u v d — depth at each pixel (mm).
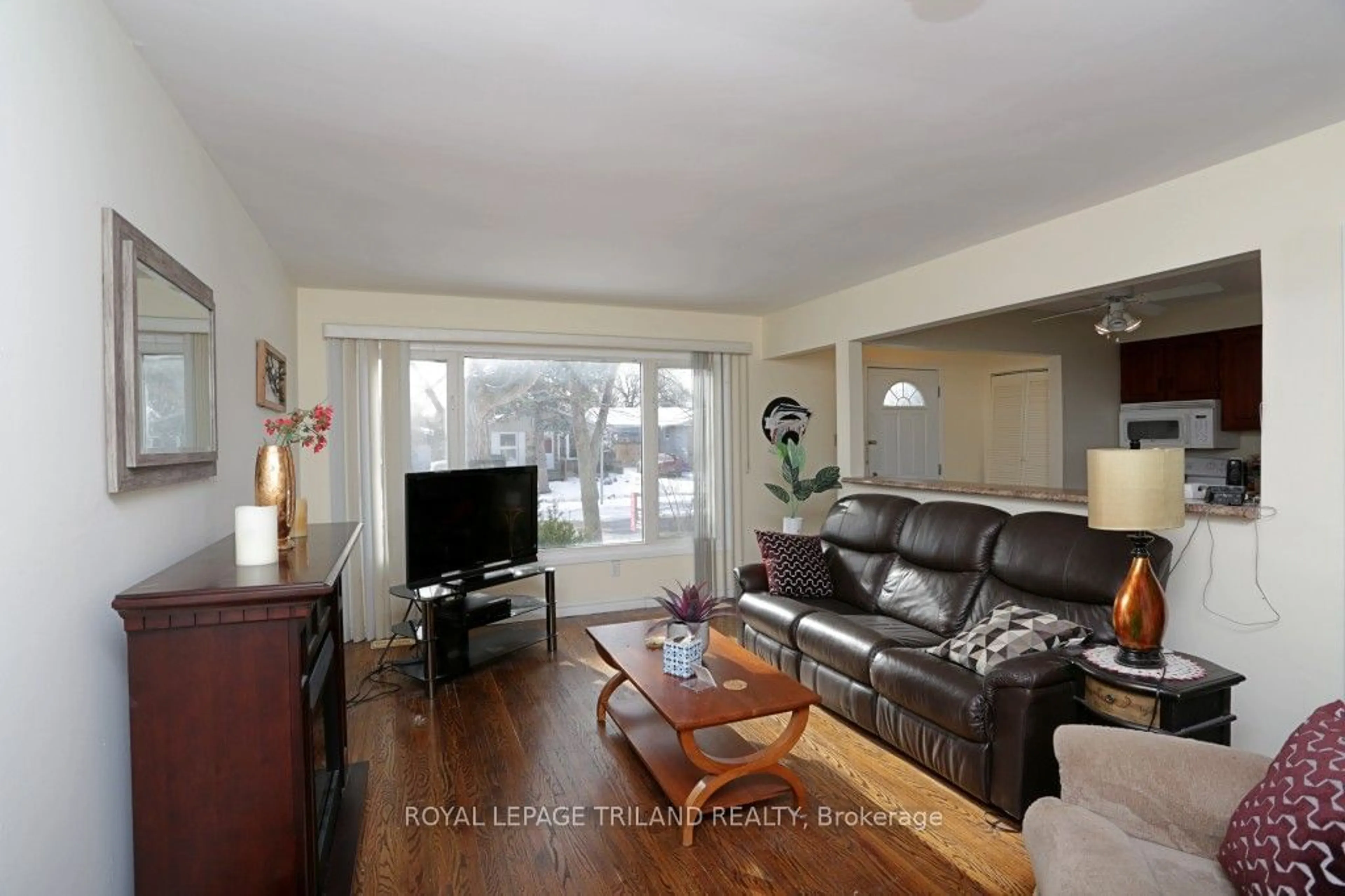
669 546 5547
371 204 2861
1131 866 1250
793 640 3424
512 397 5082
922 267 3977
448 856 2174
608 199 2861
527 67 1827
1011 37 1720
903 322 4141
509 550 4293
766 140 2312
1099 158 2486
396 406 4605
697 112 2107
